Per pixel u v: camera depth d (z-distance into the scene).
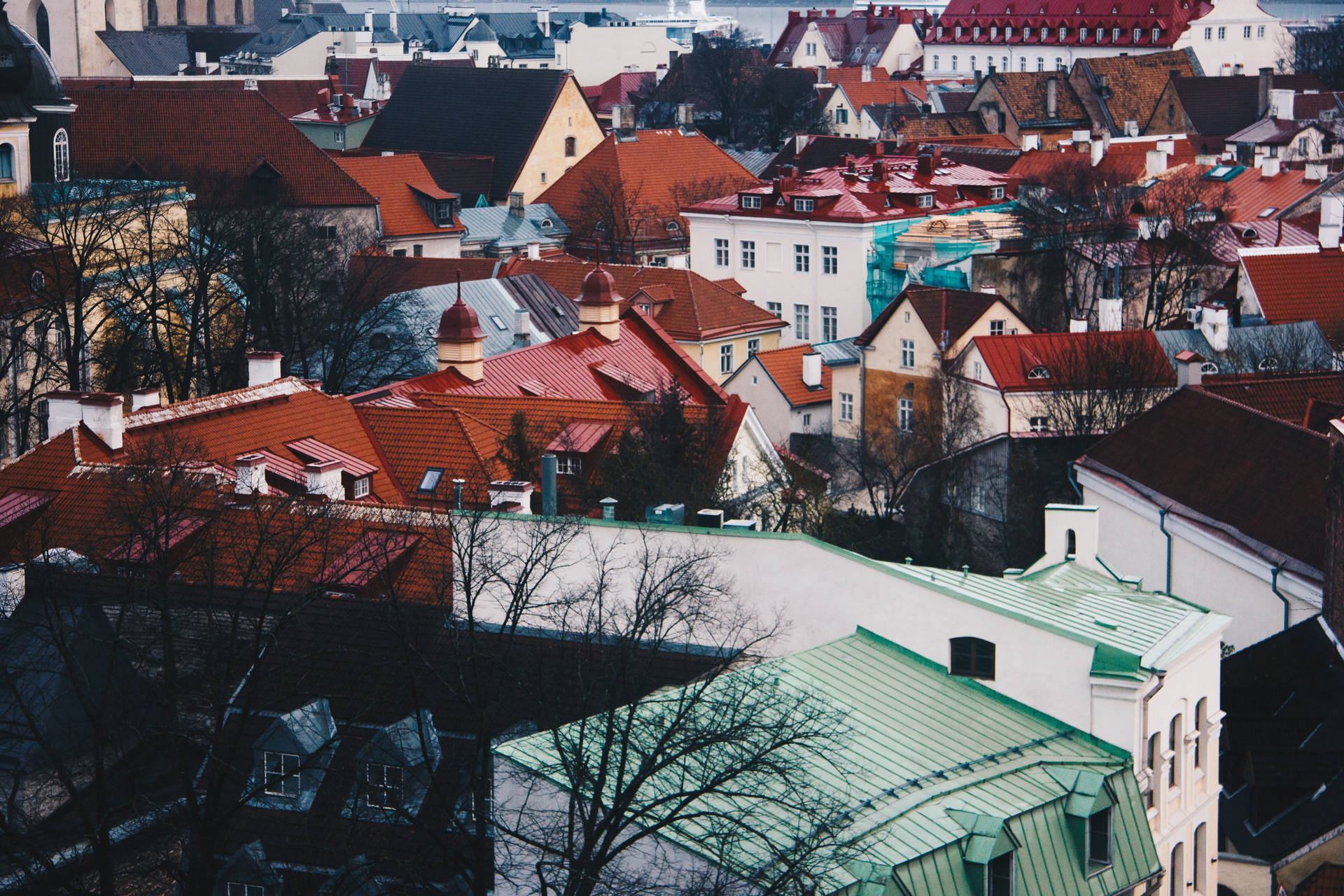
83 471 78.62
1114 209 193.25
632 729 48.97
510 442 93.25
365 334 145.50
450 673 58.50
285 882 55.28
